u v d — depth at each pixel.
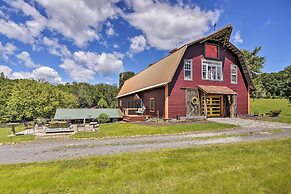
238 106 23.70
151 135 13.02
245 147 8.76
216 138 11.33
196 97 21.67
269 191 4.93
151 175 5.88
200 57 22.41
